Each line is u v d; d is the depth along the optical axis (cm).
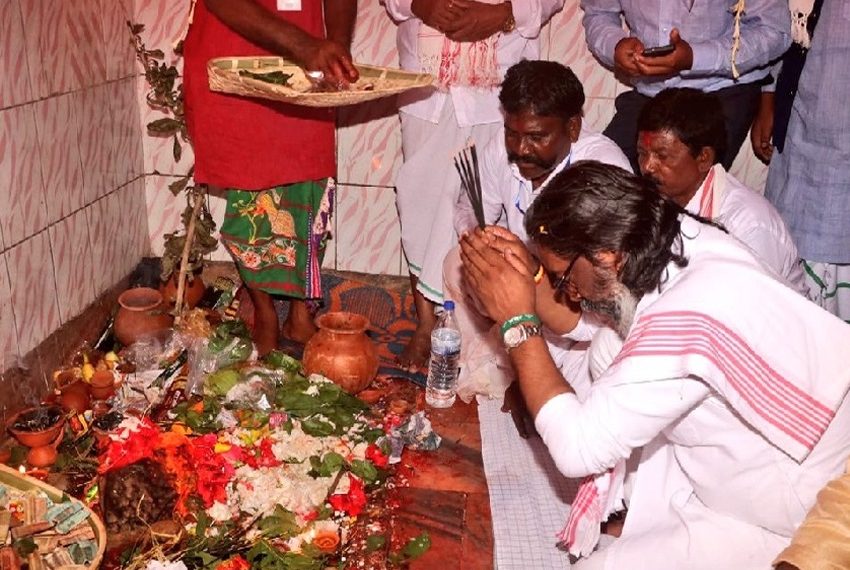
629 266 154
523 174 253
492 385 284
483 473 251
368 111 348
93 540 193
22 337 271
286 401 253
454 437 267
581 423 161
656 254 153
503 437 265
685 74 290
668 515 181
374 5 332
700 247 160
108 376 271
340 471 233
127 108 342
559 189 155
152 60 346
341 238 371
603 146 251
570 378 241
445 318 284
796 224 298
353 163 357
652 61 274
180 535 204
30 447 241
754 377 150
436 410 281
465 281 274
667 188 229
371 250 372
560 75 236
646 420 156
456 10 283
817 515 133
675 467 181
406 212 313
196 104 284
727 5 286
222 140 284
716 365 148
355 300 360
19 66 259
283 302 356
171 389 275
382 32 336
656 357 152
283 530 214
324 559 208
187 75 285
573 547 193
